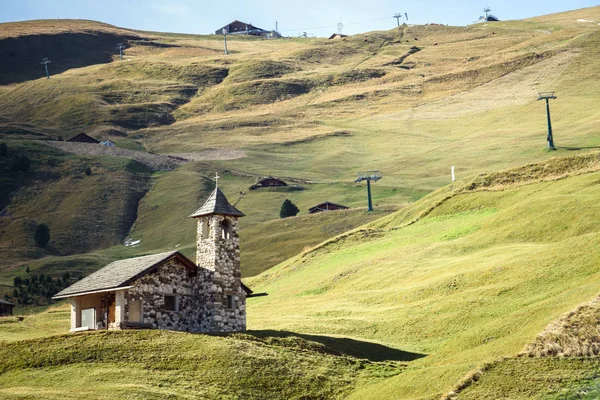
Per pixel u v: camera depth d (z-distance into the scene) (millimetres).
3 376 63094
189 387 61719
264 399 62188
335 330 88500
